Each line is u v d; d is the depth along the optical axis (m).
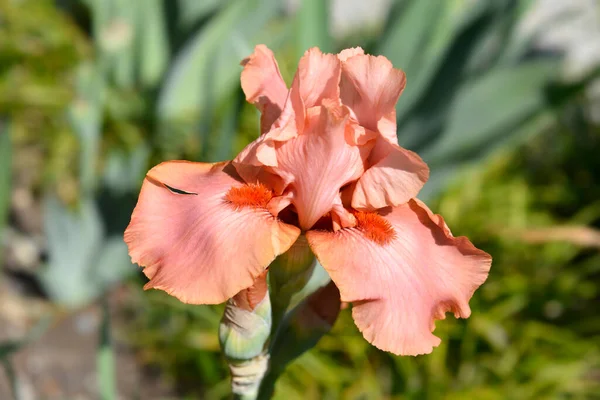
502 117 0.79
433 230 0.42
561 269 0.97
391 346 0.40
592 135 1.18
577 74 1.21
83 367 0.87
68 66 1.28
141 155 0.86
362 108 0.43
